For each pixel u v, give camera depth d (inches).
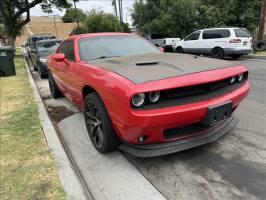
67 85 186.9
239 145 141.6
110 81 116.3
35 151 142.6
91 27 1601.9
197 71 120.3
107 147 133.0
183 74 115.6
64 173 121.1
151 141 114.5
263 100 226.2
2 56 399.5
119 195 107.9
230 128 138.0
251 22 890.7
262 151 134.3
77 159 137.4
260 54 596.4
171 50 772.0
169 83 108.2
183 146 118.3
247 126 167.0
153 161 131.1
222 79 122.2
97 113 135.9
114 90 111.7
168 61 135.8
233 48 533.0
